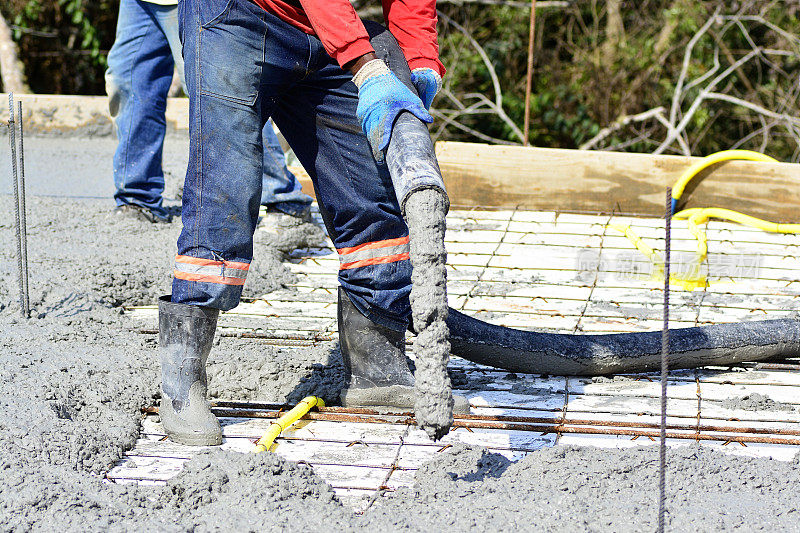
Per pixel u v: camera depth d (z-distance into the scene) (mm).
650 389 5512
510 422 4922
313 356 5730
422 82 4703
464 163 9625
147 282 7070
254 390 5301
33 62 23328
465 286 7402
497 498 3824
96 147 12328
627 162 9422
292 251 8359
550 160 9516
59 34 22891
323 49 4535
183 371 4688
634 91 22203
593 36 22234
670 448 4383
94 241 8031
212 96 4469
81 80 23688
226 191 4516
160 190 8859
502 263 7973
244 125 4504
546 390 5480
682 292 7312
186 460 4473
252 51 4434
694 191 9406
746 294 7266
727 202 9383
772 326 5840
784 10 21938
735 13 21750
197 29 4477
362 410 5059
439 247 3830
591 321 6633
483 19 22766
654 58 22016
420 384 3771
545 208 9625
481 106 22922
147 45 8367
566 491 3914
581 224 9094
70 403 4824
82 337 5898
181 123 12648
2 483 3863
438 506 3781
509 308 6902
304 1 4238
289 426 4906
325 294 7258
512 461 4418
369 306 4949
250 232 4637
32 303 6336
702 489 3938
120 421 4734
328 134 4699
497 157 9578
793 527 3613
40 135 12781
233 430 4848
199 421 4664
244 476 3967
